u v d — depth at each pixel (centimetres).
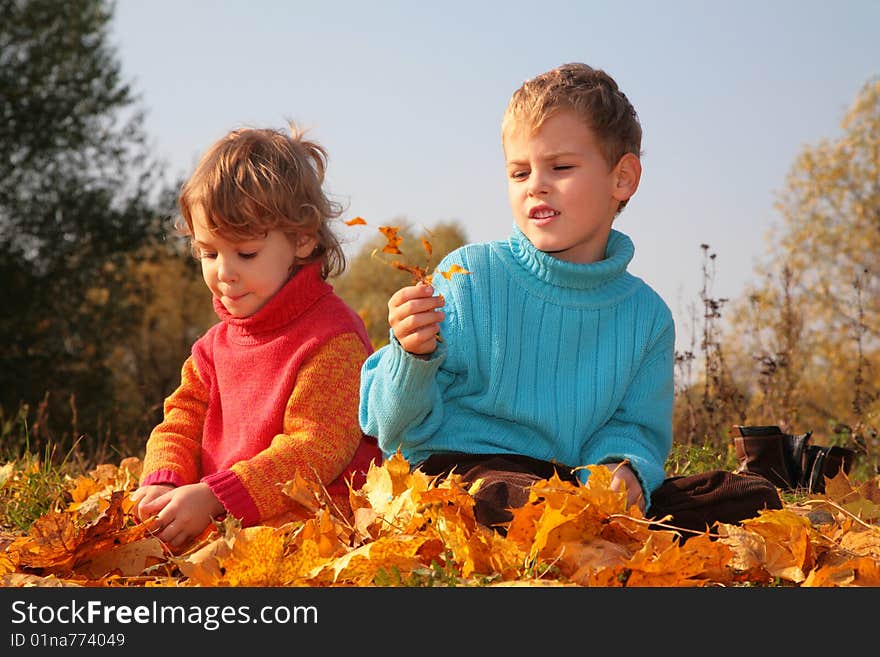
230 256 254
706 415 486
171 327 1972
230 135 263
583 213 232
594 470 190
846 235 1529
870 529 203
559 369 237
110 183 1409
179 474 258
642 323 244
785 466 342
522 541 180
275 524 237
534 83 236
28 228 1359
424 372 213
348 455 249
